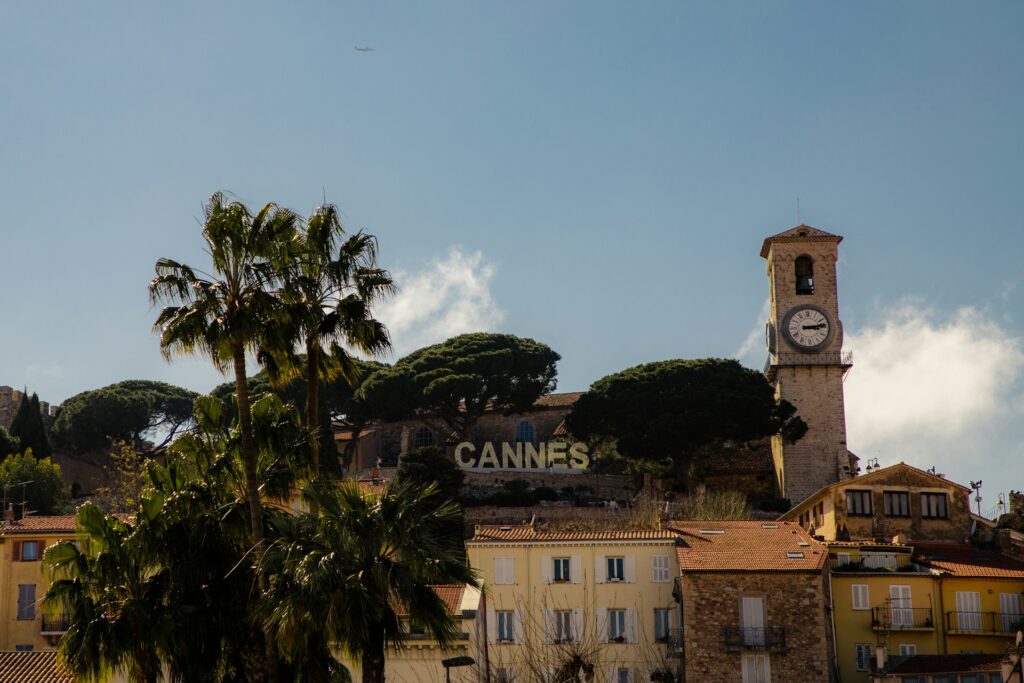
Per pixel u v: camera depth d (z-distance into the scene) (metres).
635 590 77.19
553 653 69.94
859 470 136.88
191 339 49.81
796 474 133.25
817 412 134.75
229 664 52.19
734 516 112.44
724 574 74.06
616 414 134.12
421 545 47.25
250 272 51.03
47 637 79.31
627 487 136.38
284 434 52.75
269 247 50.78
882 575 80.69
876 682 74.25
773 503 128.38
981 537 94.19
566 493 134.25
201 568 51.47
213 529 51.53
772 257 138.50
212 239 50.56
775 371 137.75
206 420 54.81
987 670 70.56
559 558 77.62
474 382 144.62
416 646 67.44
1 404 169.62
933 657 74.81
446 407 146.38
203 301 49.88
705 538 79.12
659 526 81.38
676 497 130.25
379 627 46.66
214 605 51.38
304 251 53.12
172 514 51.66
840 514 96.06
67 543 51.47
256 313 50.16
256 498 49.84
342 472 138.38
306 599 45.44
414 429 151.00
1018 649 65.31
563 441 139.75
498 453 147.62
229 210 50.62
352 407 148.25
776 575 73.88
